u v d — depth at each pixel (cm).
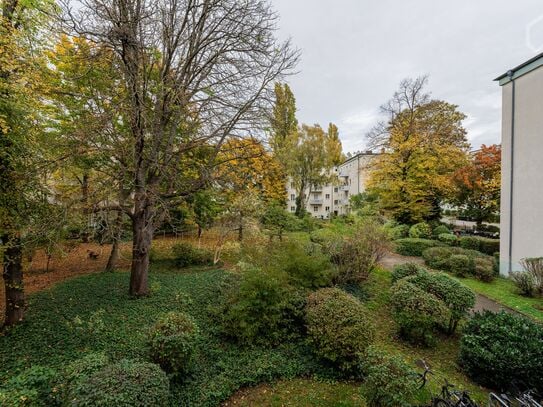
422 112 1836
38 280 962
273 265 661
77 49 676
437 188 1730
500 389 404
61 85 715
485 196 1609
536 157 907
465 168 1636
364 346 441
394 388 313
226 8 693
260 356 491
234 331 537
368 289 802
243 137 800
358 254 830
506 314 490
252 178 1006
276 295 558
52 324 586
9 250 579
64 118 745
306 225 2022
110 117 625
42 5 566
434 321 516
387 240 924
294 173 2383
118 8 620
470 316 581
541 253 889
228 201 1226
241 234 1366
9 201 545
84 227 639
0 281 939
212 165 791
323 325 477
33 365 436
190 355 421
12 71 535
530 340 412
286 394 411
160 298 729
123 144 684
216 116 761
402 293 562
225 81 746
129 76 613
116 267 1134
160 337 416
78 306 678
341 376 446
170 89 637
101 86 699
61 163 612
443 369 467
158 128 691
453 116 1941
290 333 549
